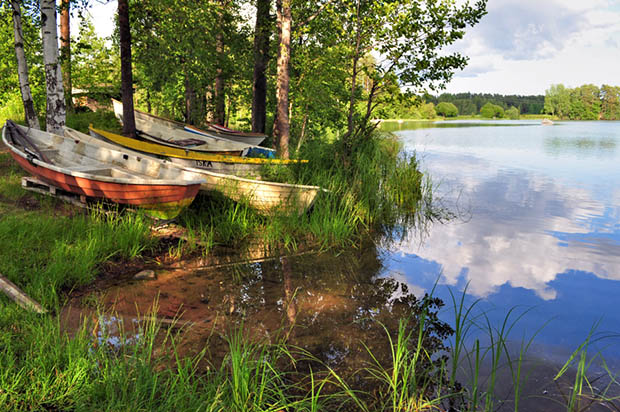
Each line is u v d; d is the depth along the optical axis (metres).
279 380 3.40
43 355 3.15
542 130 53.88
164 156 9.43
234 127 23.20
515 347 4.06
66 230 6.16
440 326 4.49
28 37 15.41
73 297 4.68
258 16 14.35
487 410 3.07
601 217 9.17
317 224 7.50
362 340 4.14
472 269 6.21
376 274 5.97
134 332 3.98
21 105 21.02
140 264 5.82
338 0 11.30
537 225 8.53
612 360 3.84
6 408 2.67
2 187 8.08
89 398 2.84
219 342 3.93
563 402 3.21
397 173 11.16
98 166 7.84
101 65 22.34
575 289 5.51
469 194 11.48
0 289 4.23
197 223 7.52
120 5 11.44
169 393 2.96
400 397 3.15
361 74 12.61
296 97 15.27
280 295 5.14
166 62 14.22
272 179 9.09
